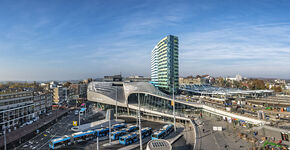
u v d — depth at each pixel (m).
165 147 41.62
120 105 107.31
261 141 47.56
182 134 64.62
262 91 128.00
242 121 65.44
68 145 55.62
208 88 154.25
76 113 112.25
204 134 56.56
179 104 93.75
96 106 127.62
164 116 87.56
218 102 103.88
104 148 53.44
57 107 137.00
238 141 49.59
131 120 91.44
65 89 175.25
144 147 54.47
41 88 193.12
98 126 76.31
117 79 161.75
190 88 155.25
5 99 81.81
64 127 79.00
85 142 59.06
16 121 87.25
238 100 109.31
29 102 98.75
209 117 81.62
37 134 68.50
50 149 53.03
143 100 105.50
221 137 53.22
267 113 74.31
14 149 53.16
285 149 41.16
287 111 81.56
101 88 121.44
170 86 133.00
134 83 116.62
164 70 139.00
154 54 170.12
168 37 134.12
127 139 56.47
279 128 50.59
